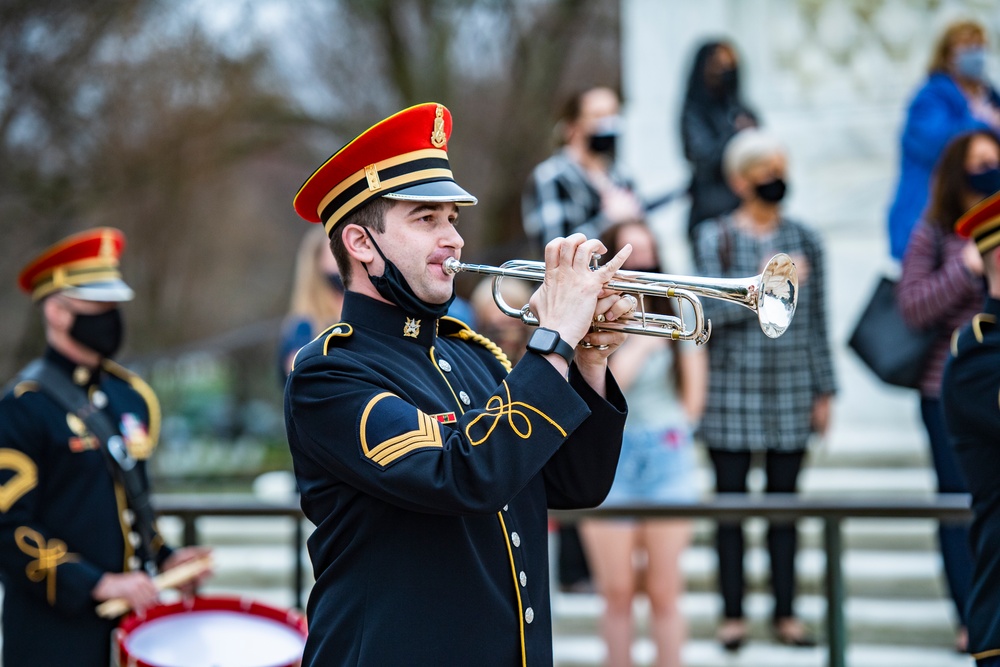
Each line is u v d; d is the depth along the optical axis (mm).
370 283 3139
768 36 8836
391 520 2961
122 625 4316
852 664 6691
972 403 3877
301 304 6375
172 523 9211
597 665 6984
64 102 16672
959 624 6512
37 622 4559
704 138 7660
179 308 19297
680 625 6031
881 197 8602
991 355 3889
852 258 8609
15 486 4500
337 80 18766
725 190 7566
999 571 3799
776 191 6398
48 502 4613
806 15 8789
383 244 3057
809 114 8750
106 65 17000
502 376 3451
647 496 6074
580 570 7570
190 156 17922
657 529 6012
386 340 3119
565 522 5984
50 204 16938
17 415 4582
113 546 4656
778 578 6598
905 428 8523
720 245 6480
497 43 18672
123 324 4871
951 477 6074
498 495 2799
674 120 8914
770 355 6383
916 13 8633
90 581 4469
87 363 4793
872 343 6336
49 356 4762
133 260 18656
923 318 6035
